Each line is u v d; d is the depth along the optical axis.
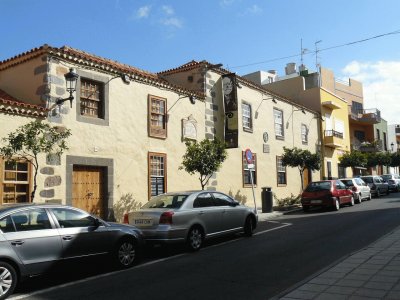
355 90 48.88
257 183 23.19
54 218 7.57
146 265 8.86
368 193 25.89
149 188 15.72
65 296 6.61
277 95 26.09
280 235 12.31
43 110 12.09
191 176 18.03
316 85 34.78
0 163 11.10
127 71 15.18
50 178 12.23
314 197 20.09
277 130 26.08
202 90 19.41
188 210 10.35
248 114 23.05
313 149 30.95
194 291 6.55
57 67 12.82
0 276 6.50
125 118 15.02
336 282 6.32
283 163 24.92
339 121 36.03
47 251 7.21
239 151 21.75
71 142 12.93
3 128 11.13
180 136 17.56
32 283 7.60
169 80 20.48
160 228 9.77
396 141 61.41
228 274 7.61
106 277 7.85
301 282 6.41
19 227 7.01
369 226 13.20
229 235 12.77
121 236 8.57
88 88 13.91
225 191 20.34
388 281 6.26
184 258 9.46
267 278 7.18
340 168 35.97
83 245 7.82
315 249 9.66
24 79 13.10
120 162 14.64
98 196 13.88
